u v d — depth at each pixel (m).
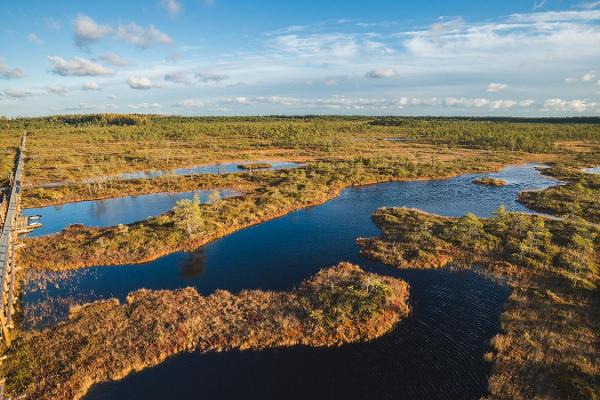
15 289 36.31
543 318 30.33
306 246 47.91
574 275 36.34
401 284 36.53
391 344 28.55
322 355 27.39
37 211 65.75
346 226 55.50
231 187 80.69
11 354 27.34
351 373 25.62
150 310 32.56
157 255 44.81
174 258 44.44
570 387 22.84
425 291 36.25
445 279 38.56
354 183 84.38
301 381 24.94
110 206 68.56
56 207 68.38
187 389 24.42
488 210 64.25
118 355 26.98
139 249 45.56
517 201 69.38
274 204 63.72
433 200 70.75
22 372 25.50
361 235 51.75
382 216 58.41
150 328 30.05
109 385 24.86
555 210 61.56
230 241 49.62
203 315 31.77
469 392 23.92
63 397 23.77
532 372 24.53
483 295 35.44
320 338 28.91
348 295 33.72
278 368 26.14
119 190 77.38
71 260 42.91
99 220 60.47
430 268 40.97
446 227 50.62
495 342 27.86
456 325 30.89
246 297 34.69
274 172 92.94
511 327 29.64
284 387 24.45
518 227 49.06
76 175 90.94
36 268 41.66
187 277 39.75
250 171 95.19
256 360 26.92
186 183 82.81
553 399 22.20
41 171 94.50
